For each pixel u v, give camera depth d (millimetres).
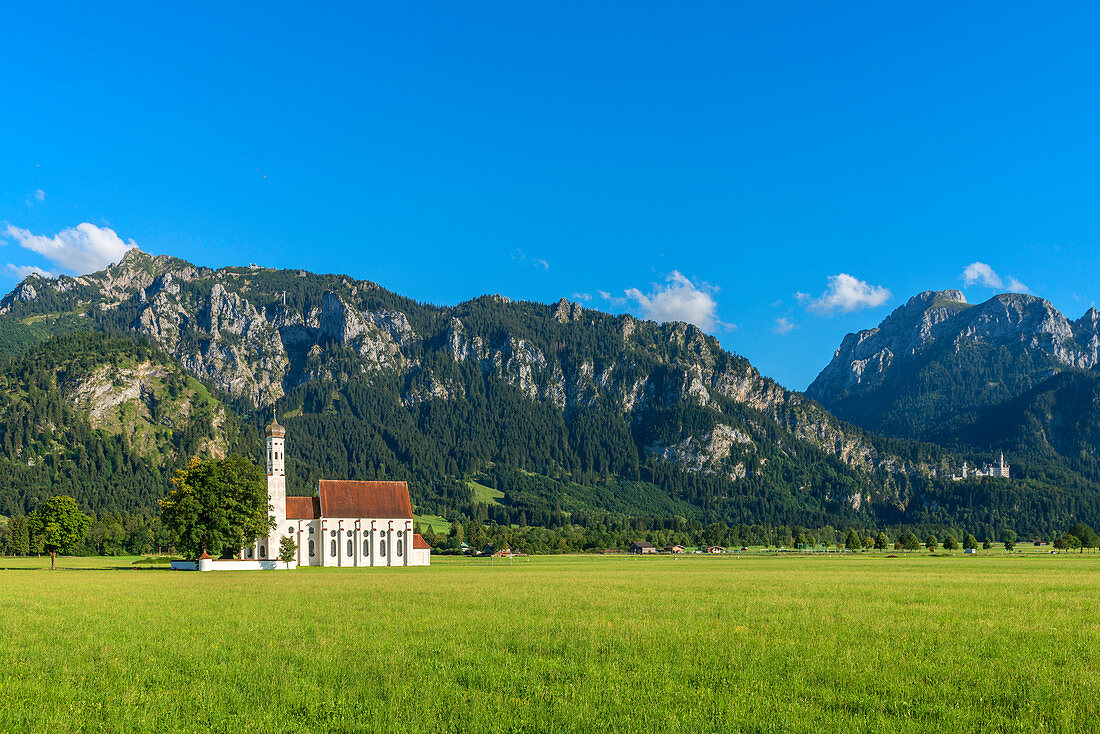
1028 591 79312
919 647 41750
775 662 37625
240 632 49125
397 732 26844
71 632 49656
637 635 46500
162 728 27766
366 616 57750
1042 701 30078
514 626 51094
